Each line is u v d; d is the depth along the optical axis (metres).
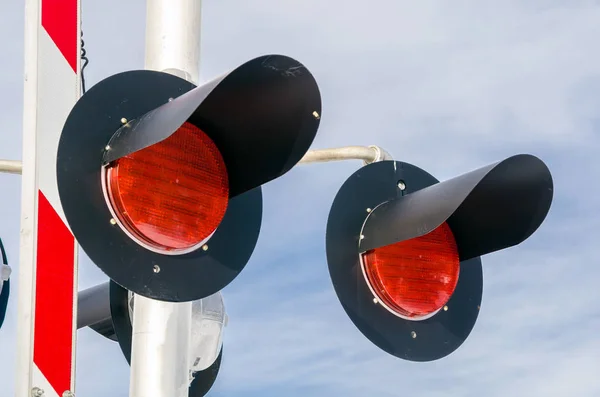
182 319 3.43
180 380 3.38
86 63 3.74
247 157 3.18
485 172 3.60
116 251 2.96
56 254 2.99
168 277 3.04
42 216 2.99
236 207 3.25
